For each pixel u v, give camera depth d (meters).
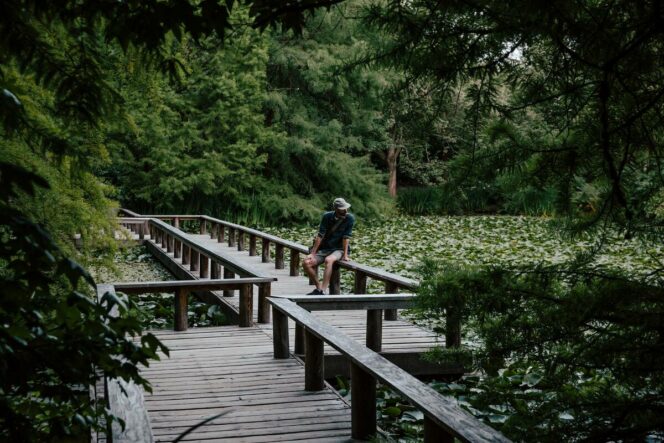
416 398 3.18
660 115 2.11
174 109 19.88
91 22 1.95
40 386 1.69
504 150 2.34
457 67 2.26
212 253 9.09
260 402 4.58
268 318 7.09
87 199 4.90
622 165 2.04
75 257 4.75
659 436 2.01
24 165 3.44
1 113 1.74
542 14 1.88
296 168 22.53
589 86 2.23
